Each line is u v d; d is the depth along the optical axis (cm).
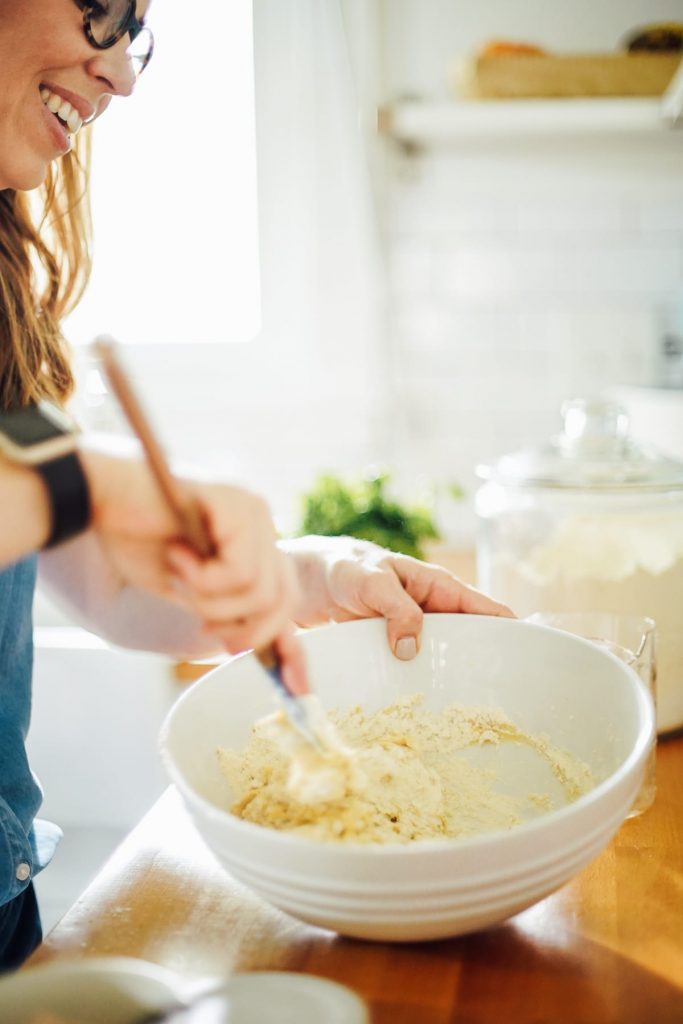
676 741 86
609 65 143
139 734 145
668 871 63
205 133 186
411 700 73
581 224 168
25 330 94
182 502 41
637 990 51
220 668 67
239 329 193
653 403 137
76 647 144
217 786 62
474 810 65
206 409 192
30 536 44
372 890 46
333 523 138
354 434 187
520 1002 50
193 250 191
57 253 105
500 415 177
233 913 59
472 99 148
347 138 177
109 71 80
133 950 56
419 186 171
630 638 77
